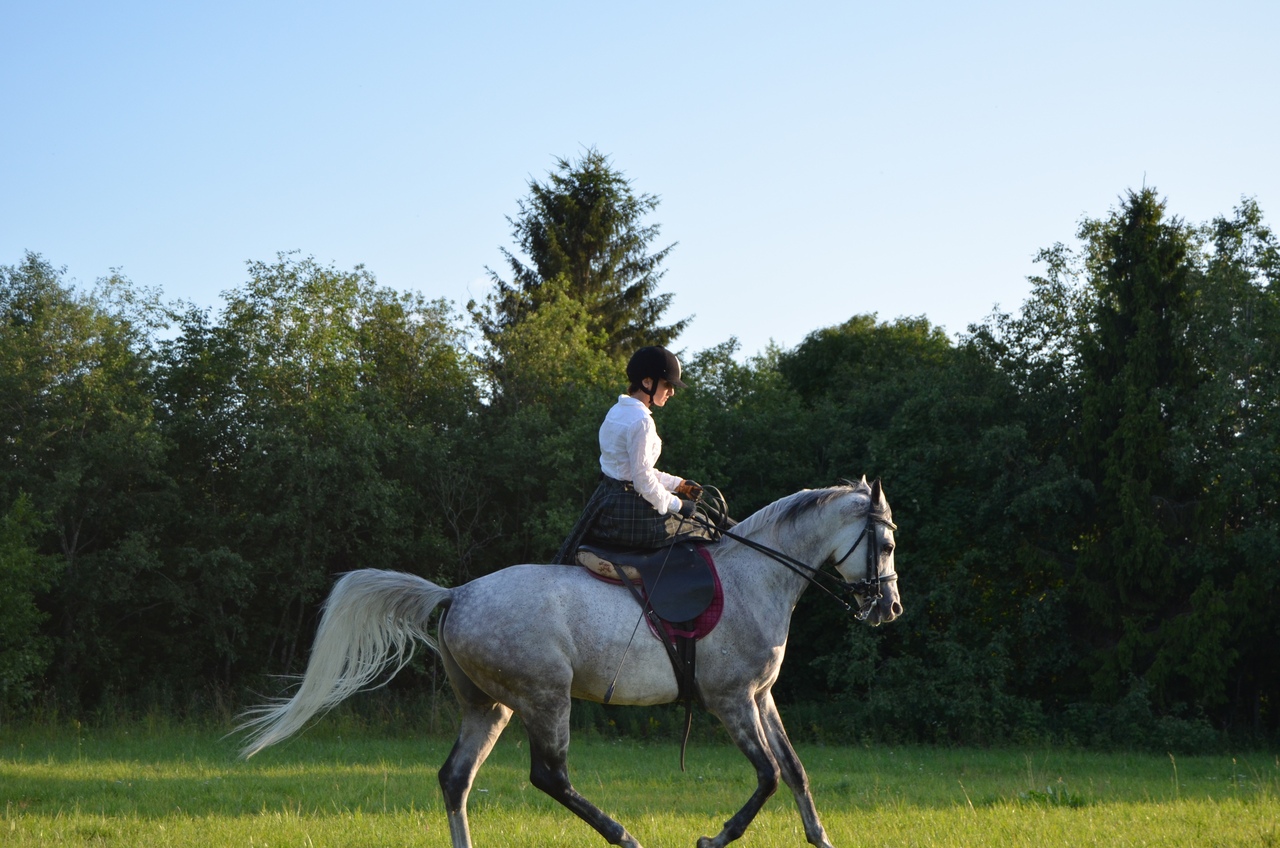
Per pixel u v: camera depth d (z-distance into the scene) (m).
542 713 5.82
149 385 21.53
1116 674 17.97
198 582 20.53
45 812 8.77
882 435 21.11
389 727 18.53
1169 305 19.44
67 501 19.03
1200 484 18.81
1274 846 6.17
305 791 10.25
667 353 6.37
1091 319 19.95
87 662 19.45
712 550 6.28
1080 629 19.56
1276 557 16.95
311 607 21.47
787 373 36.38
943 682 18.73
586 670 5.88
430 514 22.28
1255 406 17.89
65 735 17.11
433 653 20.94
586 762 14.38
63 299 21.36
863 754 16.25
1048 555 19.19
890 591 6.49
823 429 23.27
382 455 21.84
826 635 21.78
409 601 6.09
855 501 6.52
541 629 5.81
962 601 19.48
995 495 19.28
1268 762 15.38
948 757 15.84
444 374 24.42
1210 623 17.30
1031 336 21.03
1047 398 20.50
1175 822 7.33
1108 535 19.20
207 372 21.27
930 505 20.19
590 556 6.13
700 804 9.50
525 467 22.11
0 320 21.45
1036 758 15.60
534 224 35.25
